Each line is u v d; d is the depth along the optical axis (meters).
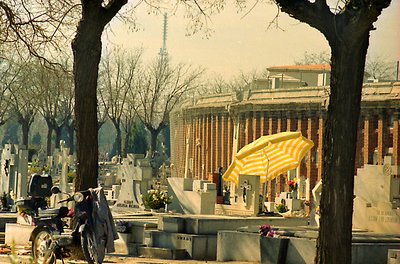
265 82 116.06
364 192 36.66
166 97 153.62
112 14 29.78
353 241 29.02
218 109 113.75
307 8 22.00
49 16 39.44
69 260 27.69
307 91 94.56
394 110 83.00
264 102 100.50
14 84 134.75
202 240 33.16
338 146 22.11
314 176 91.12
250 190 47.03
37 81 124.75
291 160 48.69
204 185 48.22
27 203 28.94
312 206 42.28
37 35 40.22
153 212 48.91
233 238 31.34
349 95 22.06
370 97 84.94
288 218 40.06
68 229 28.55
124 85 149.62
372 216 35.06
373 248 28.39
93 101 29.84
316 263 22.48
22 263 25.39
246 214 45.78
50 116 145.50
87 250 23.91
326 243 22.27
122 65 150.50
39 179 29.47
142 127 170.88
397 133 82.56
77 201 23.91
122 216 43.50
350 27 21.75
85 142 29.77
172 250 32.97
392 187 36.00
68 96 143.50
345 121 22.08
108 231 23.89
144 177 54.28
